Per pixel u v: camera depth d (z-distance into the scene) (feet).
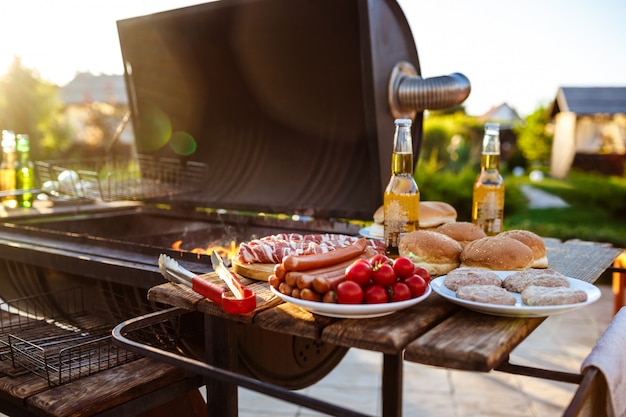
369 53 7.50
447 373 12.28
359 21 7.41
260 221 8.95
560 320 15.81
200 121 10.51
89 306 7.16
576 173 27.55
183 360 3.80
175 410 6.42
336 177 9.05
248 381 3.51
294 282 4.02
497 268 4.92
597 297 3.98
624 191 24.13
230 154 10.34
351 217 8.52
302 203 9.26
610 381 3.95
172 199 10.18
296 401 3.35
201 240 9.48
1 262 8.13
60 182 9.57
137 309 6.53
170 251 6.25
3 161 10.21
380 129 7.84
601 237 22.25
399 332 3.59
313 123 9.23
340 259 4.43
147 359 5.95
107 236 10.00
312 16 8.13
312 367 7.63
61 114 24.27
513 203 25.32
